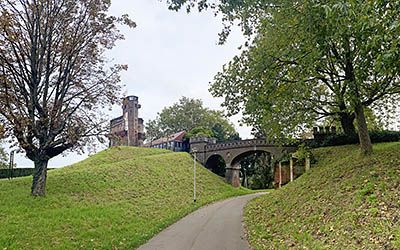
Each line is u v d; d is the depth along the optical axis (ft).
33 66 78.13
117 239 49.32
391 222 28.76
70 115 81.66
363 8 27.89
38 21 79.92
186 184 135.74
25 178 100.07
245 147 171.01
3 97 69.56
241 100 58.95
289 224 46.14
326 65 53.57
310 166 97.09
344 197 42.37
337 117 76.69
